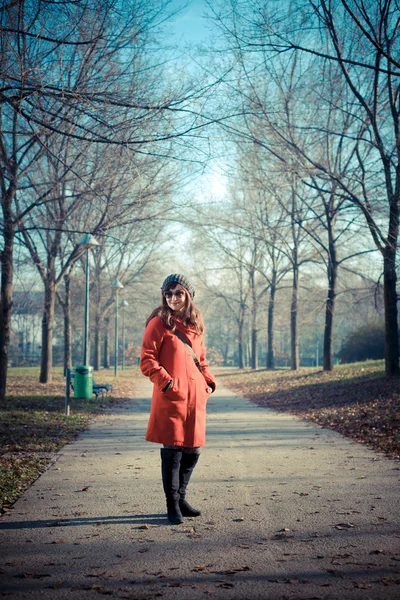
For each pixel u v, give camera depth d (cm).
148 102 917
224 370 5562
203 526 480
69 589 346
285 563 388
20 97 886
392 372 1831
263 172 2092
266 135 1852
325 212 2273
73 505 553
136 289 4700
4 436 1003
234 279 5184
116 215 1770
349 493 595
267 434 1077
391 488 615
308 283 3878
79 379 1811
